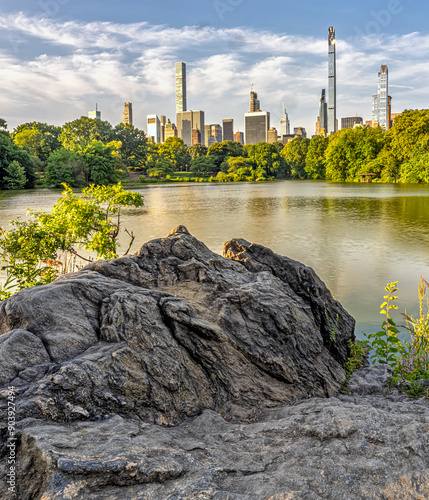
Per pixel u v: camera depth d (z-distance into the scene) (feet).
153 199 153.79
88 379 10.21
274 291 16.03
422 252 52.80
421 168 249.34
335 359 17.25
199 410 12.03
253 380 13.35
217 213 103.35
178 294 15.30
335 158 334.85
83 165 280.72
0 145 244.22
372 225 78.43
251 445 9.68
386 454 8.74
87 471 7.68
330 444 9.23
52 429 8.90
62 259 38.73
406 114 270.67
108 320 12.23
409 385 15.25
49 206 126.11
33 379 10.19
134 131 452.76
